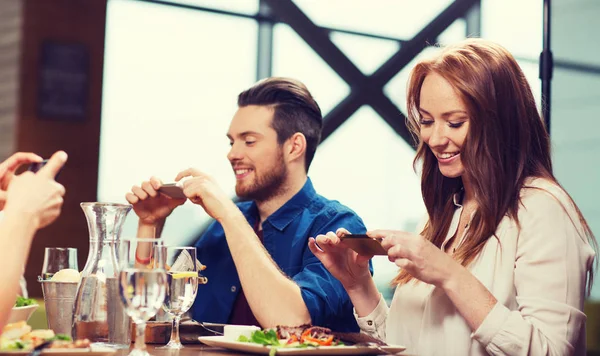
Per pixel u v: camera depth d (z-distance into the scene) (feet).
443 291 5.94
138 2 19.29
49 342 4.15
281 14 20.36
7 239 4.55
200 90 19.84
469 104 5.82
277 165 8.18
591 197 14.57
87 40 18.97
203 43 19.84
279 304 6.72
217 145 19.98
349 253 6.17
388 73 21.40
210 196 7.13
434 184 6.52
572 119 14.08
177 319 5.49
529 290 5.46
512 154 5.87
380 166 21.33
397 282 6.43
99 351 4.12
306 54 20.76
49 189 4.78
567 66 13.79
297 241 7.93
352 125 21.01
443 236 6.45
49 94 18.66
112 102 19.22
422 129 6.22
